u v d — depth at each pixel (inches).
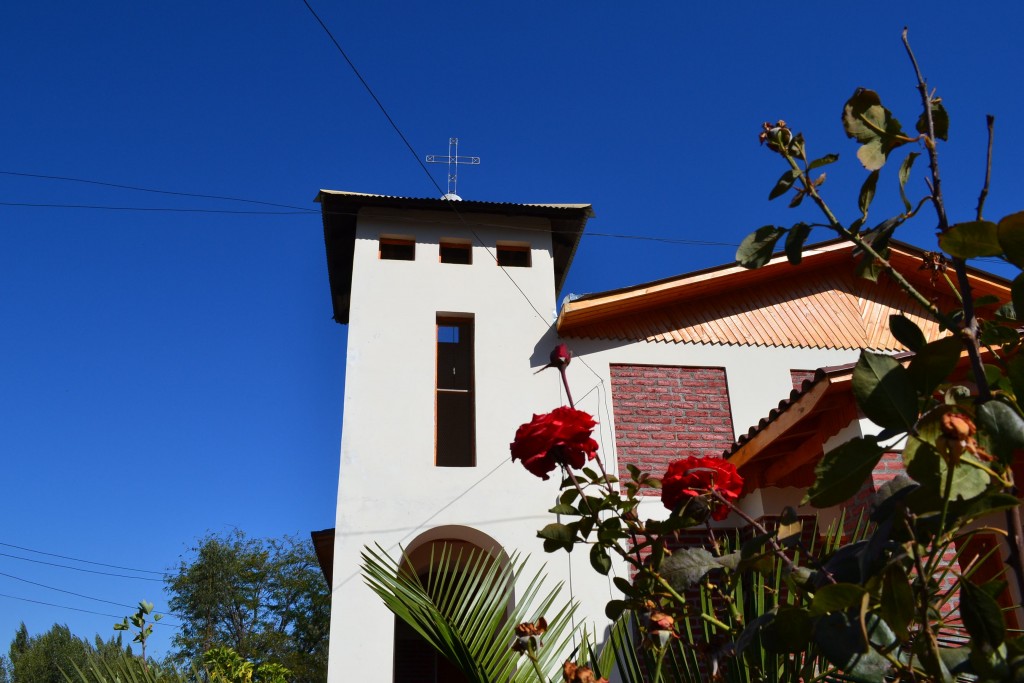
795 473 318.3
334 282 524.1
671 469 83.4
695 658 93.1
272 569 1471.5
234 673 388.2
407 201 451.8
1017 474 208.7
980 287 427.2
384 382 410.3
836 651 50.6
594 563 88.0
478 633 133.3
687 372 431.8
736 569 69.2
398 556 370.6
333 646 348.8
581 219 472.7
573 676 80.1
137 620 154.5
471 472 393.7
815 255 460.8
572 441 91.9
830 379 255.0
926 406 55.1
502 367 422.6
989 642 49.7
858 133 62.8
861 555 50.1
